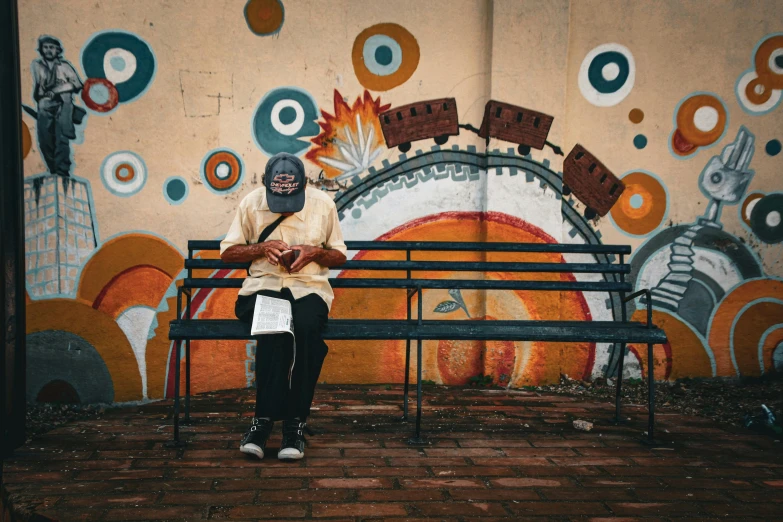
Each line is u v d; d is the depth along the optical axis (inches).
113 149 161.0
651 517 100.4
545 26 175.6
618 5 181.2
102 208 161.0
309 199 131.0
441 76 176.2
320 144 172.7
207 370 169.5
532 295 179.2
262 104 169.0
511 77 175.2
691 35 184.1
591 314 184.4
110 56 159.9
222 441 132.0
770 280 187.9
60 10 156.8
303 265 124.0
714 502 106.6
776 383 187.8
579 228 183.3
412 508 101.7
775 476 118.5
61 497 103.7
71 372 160.2
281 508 100.8
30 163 156.3
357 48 173.0
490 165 175.6
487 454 127.1
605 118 183.0
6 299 122.6
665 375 187.6
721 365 186.9
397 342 179.6
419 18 174.6
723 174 187.2
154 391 165.0
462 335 132.3
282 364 121.5
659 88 184.2
